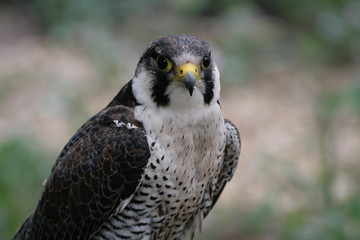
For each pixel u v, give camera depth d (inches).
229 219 484.1
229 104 639.8
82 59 709.9
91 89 659.4
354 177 521.3
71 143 320.8
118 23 770.8
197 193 316.2
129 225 309.3
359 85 510.6
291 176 497.4
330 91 594.6
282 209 486.0
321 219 434.0
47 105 626.5
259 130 598.2
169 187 304.8
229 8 759.1
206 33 745.0
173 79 299.9
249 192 514.9
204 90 303.7
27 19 794.8
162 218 311.3
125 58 704.4
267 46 714.8
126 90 314.3
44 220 319.0
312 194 463.2
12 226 432.5
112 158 302.2
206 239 464.4
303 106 631.2
